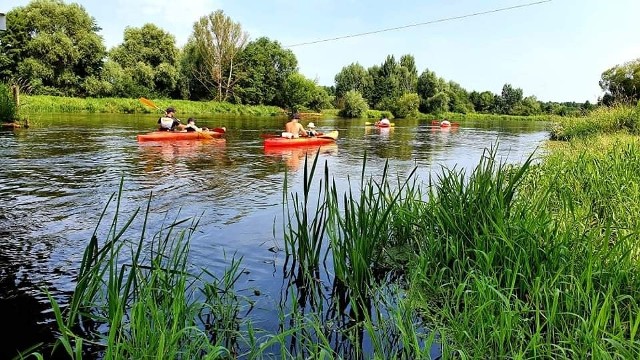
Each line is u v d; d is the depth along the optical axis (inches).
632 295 116.4
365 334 118.1
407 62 2982.3
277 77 2090.3
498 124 1721.2
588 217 168.1
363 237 147.8
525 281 121.6
